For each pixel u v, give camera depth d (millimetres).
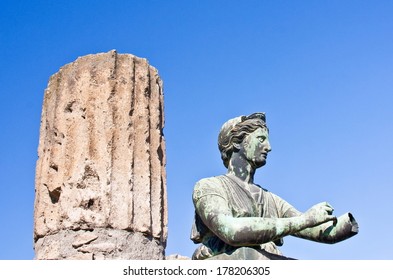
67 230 9750
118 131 10164
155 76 10828
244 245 7812
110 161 9953
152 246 9930
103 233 9680
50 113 10555
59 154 10180
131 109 10328
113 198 9844
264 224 7711
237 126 8508
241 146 8484
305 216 7781
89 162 9938
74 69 10492
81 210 9758
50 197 10133
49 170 10156
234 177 8430
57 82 10648
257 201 8289
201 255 8227
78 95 10312
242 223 7727
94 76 10367
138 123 10344
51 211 10070
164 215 10344
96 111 10195
